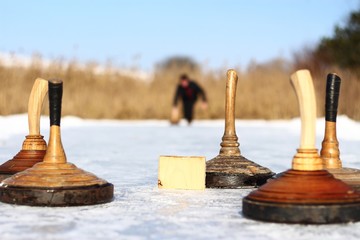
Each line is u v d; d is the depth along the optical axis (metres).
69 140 10.75
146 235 2.76
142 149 8.72
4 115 17.44
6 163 4.21
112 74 23.53
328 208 2.97
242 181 4.43
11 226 2.95
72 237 2.71
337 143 3.88
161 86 24.00
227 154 4.59
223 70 23.86
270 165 6.25
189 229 2.89
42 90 4.32
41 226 2.95
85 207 3.50
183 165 4.39
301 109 3.24
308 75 3.24
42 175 3.53
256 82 22.45
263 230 2.86
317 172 3.14
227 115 4.64
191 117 19.70
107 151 8.30
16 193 3.50
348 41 26.64
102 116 21.64
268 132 13.96
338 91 3.88
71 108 21.03
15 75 19.89
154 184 4.70
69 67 22.14
